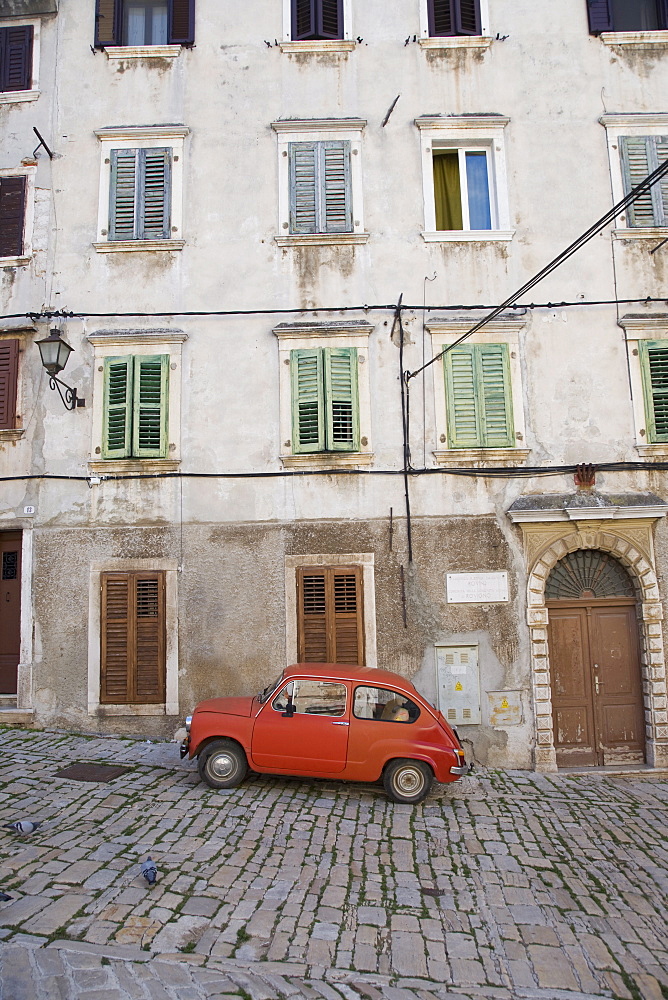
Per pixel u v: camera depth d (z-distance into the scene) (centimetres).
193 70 1095
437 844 651
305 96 1088
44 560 995
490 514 998
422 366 1014
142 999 389
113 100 1091
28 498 1009
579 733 977
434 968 459
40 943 439
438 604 978
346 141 1070
